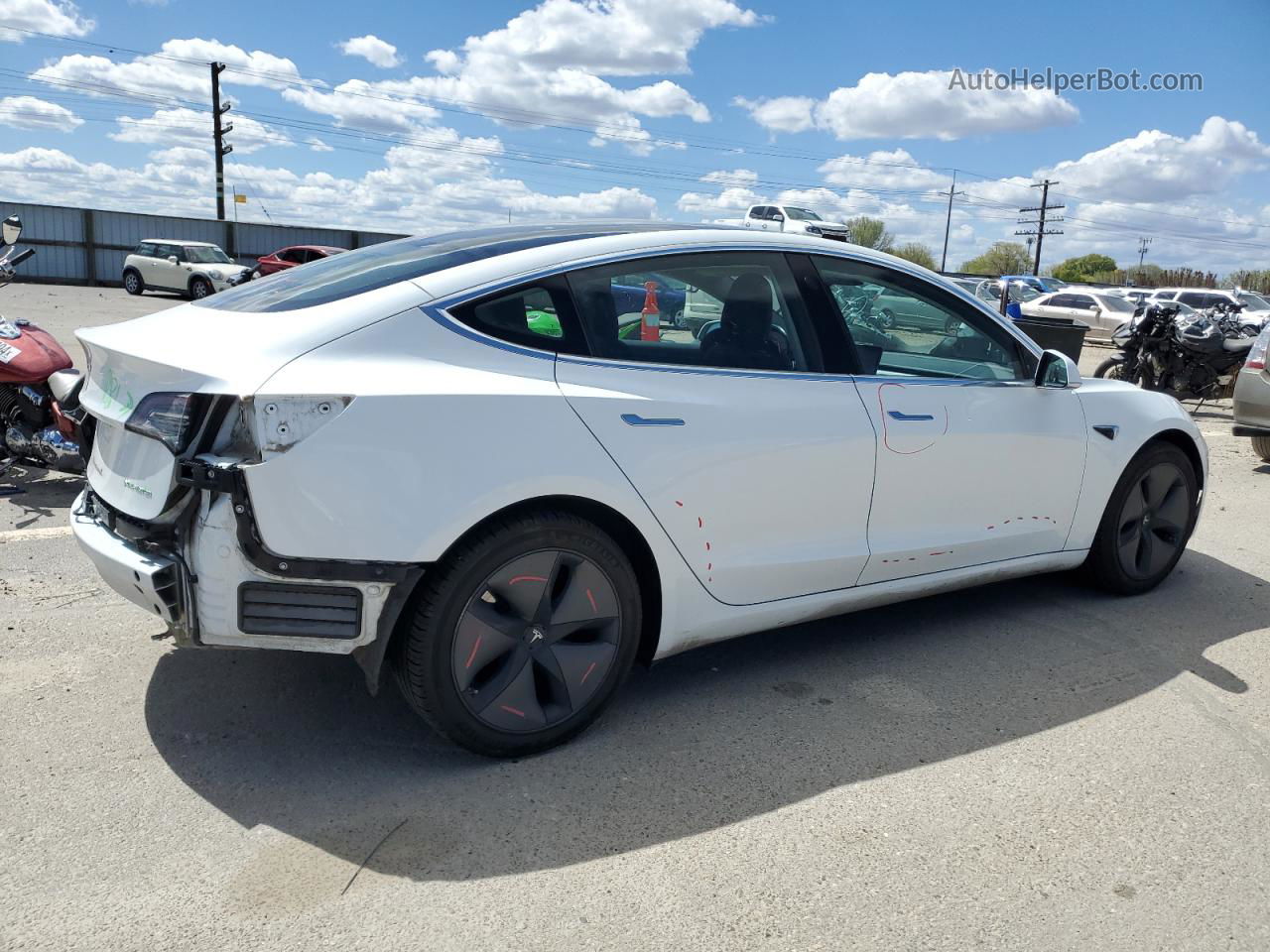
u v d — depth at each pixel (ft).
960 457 12.06
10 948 6.76
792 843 8.36
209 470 8.02
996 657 12.52
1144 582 14.99
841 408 11.01
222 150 128.47
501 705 9.29
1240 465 26.91
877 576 11.76
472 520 8.63
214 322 9.32
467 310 9.13
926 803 9.05
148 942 6.88
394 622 8.46
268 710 10.41
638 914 7.38
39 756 9.32
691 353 10.27
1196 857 8.34
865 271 11.80
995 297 89.30
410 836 8.27
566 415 9.16
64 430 17.30
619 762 9.64
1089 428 13.56
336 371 8.36
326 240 116.98
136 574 8.45
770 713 10.77
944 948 7.13
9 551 15.20
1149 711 11.12
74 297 81.87
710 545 10.23
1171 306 38.19
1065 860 8.24
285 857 7.91
